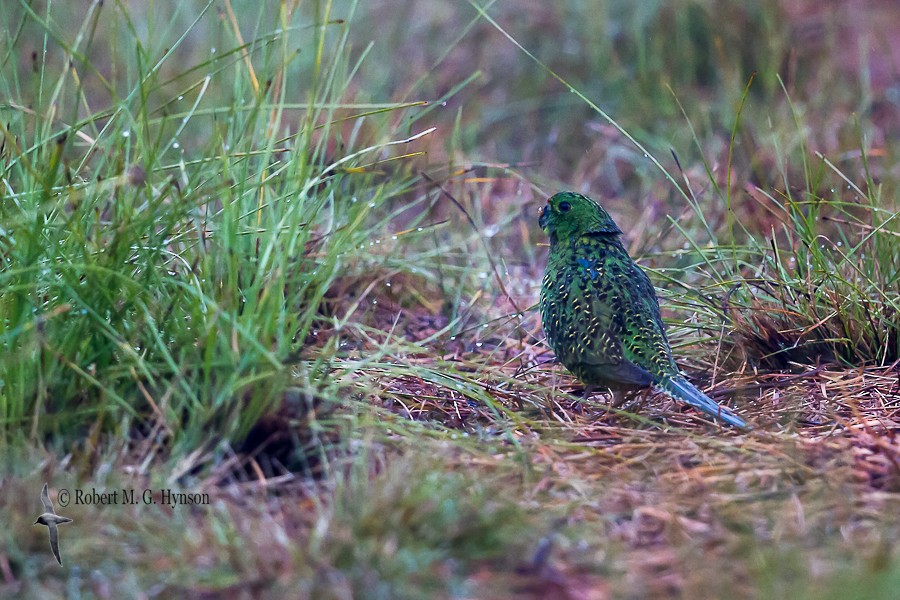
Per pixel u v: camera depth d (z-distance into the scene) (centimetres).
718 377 1144
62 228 931
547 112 1933
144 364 862
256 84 1073
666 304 1305
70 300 909
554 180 1762
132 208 948
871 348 1142
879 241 1211
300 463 877
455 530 730
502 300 1410
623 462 901
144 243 1021
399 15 2109
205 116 1647
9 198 975
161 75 1847
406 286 1380
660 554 736
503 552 724
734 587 684
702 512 797
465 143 1827
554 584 694
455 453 904
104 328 892
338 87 1290
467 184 1669
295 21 1939
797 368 1145
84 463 823
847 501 803
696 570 706
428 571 697
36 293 906
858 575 669
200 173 1052
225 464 838
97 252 919
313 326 1255
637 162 1741
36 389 868
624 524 784
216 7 1978
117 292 912
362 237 1311
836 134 1678
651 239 1517
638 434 967
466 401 1062
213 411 851
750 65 1925
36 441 843
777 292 1216
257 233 1020
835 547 734
